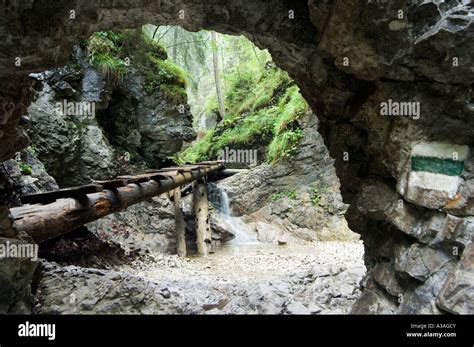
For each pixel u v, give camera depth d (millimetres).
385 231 3504
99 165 9273
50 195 4105
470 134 2727
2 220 2908
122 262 7895
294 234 12641
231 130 17109
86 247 7422
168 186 7902
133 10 2604
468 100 2660
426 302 2693
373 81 3045
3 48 2246
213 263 9078
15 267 2820
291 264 8578
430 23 2592
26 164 6621
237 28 3117
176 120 11656
